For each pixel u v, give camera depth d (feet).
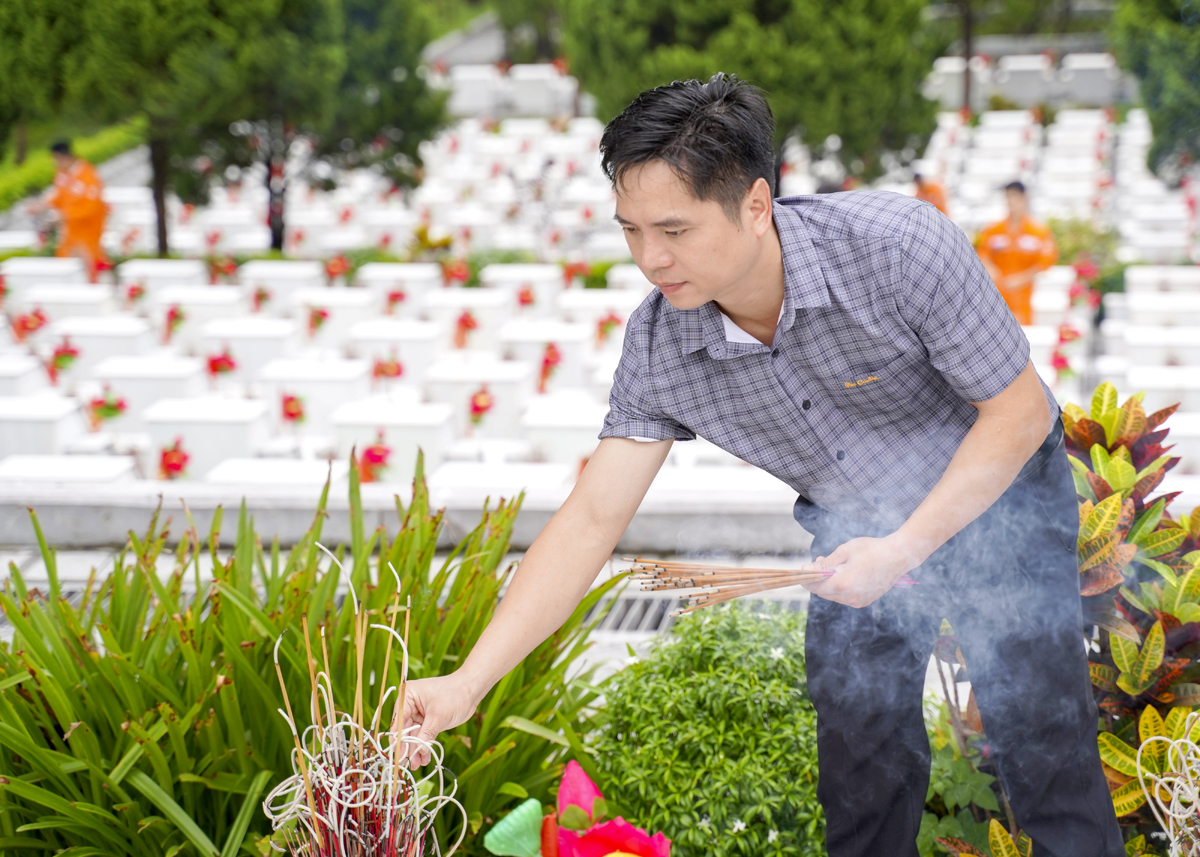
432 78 71.97
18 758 6.89
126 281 28.43
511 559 13.51
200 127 34.53
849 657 6.29
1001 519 5.89
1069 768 5.90
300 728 6.81
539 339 20.24
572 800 4.76
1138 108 62.64
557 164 51.42
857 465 5.93
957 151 53.31
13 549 14.48
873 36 34.27
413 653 6.93
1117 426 7.68
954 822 6.77
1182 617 6.65
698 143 4.58
